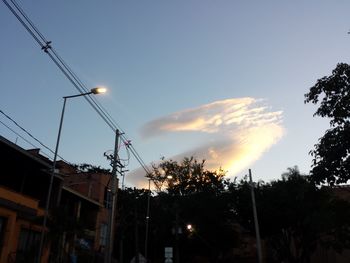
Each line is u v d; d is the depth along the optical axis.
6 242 26.25
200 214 51.56
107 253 24.80
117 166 28.28
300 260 45.75
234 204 50.69
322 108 13.27
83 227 29.78
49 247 29.41
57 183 34.97
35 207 30.41
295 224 45.28
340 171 12.81
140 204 53.38
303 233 44.81
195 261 64.56
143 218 53.28
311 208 41.62
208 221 51.69
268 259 62.38
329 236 46.31
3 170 30.55
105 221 46.88
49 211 28.41
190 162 54.91
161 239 53.59
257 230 37.53
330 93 13.34
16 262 27.73
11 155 29.58
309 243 44.88
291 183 45.09
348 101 12.94
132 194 53.06
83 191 46.59
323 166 12.97
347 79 13.13
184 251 54.47
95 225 44.41
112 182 26.88
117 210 52.94
